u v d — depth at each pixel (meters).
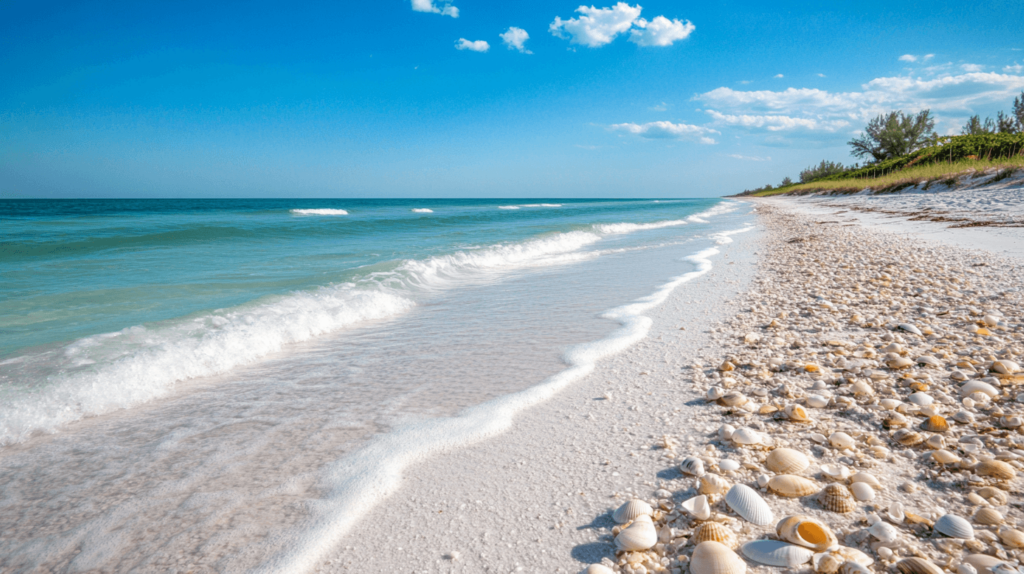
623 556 1.66
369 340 4.84
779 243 11.94
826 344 3.94
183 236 14.88
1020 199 16.94
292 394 3.45
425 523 1.96
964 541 1.58
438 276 8.55
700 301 5.89
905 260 7.87
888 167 44.38
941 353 3.47
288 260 9.97
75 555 1.85
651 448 2.44
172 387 3.63
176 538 1.93
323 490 2.24
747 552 1.62
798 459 2.13
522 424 2.85
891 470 2.09
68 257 10.44
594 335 4.66
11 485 2.35
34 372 3.63
